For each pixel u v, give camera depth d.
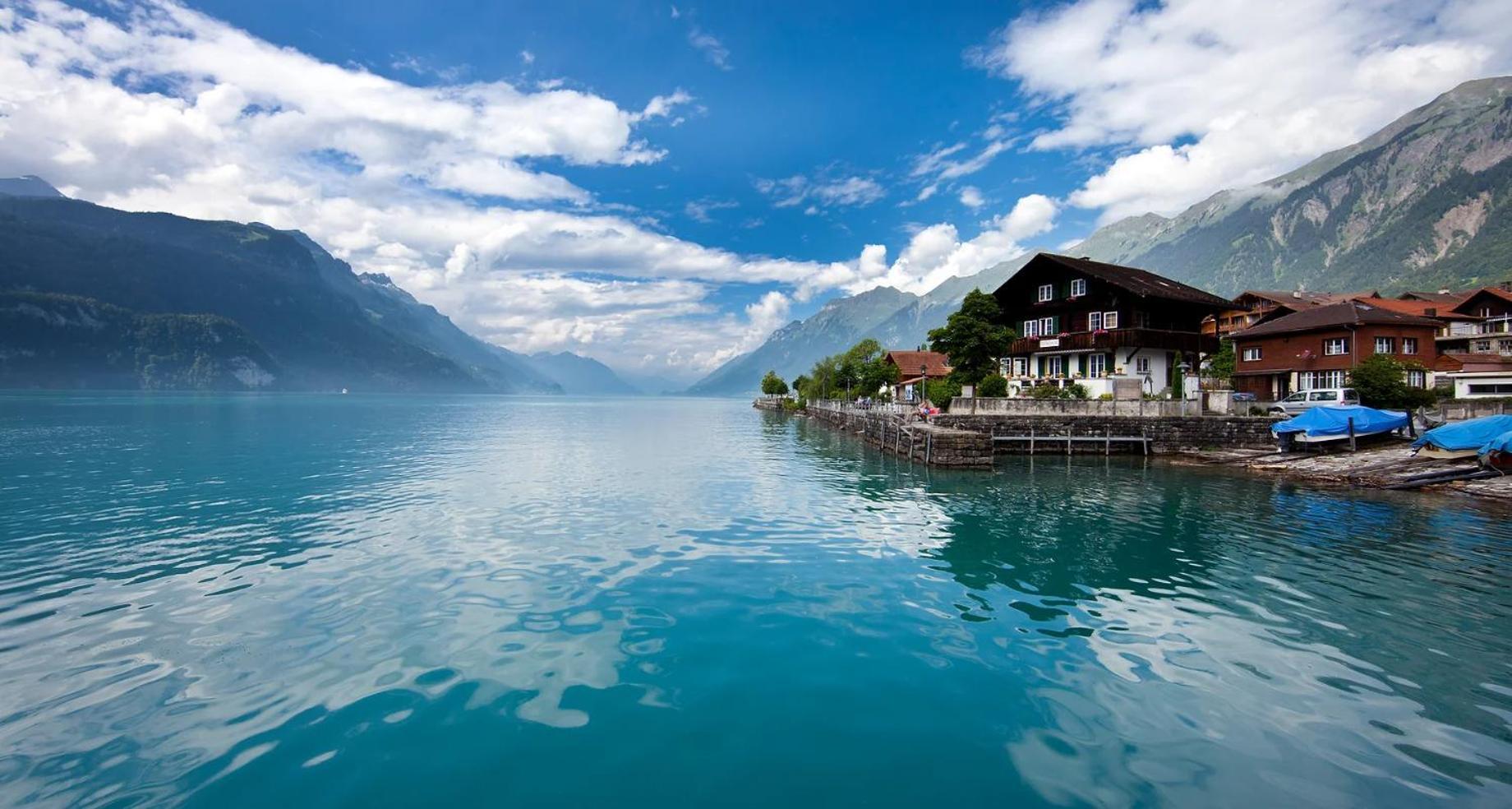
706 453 42.91
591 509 22.22
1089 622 11.63
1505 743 7.76
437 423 76.38
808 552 16.47
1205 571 14.73
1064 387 52.94
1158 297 49.75
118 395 165.75
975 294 52.84
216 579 13.85
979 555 16.16
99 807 6.43
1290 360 52.16
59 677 9.23
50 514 20.67
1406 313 56.34
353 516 20.69
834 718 8.33
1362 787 6.91
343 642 10.54
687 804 6.60
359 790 6.79
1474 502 23.39
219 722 8.06
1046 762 7.36
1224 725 8.14
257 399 155.00
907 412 50.19
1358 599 12.89
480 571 14.58
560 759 7.38
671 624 11.44
